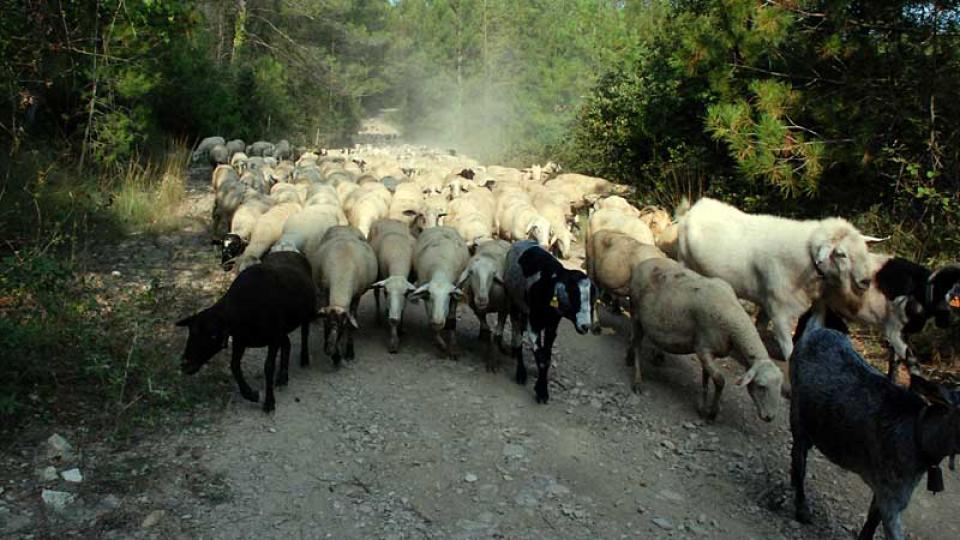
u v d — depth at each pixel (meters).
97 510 4.96
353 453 6.03
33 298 7.30
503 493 5.64
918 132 9.87
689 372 8.12
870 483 4.78
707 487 5.95
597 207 12.88
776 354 8.37
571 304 6.71
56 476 5.22
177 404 6.27
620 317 9.70
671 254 10.49
